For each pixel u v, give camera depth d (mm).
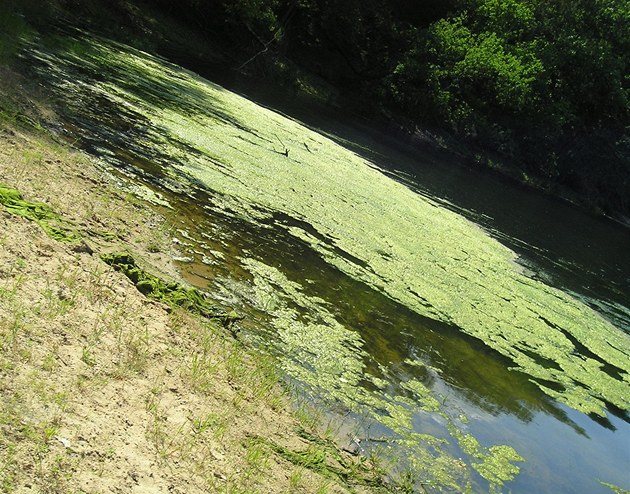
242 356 6676
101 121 11977
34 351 4676
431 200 21500
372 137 33031
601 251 28656
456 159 40156
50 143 9336
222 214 10555
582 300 17094
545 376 10484
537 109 44906
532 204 34844
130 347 5492
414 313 10570
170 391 5266
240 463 4914
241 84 29047
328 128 28266
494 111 44594
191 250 8719
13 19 16297
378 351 8711
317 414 6566
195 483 4367
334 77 42406
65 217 7316
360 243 12602
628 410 10500
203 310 7207
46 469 3748
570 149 46031
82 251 6668
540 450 8070
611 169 46281
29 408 4129
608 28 51156
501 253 17984
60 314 5297
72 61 15508
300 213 12586
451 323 10930
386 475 6137
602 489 7758
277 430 5789
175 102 16594
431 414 7746
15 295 5137
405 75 42344
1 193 6758
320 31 42656
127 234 8008
